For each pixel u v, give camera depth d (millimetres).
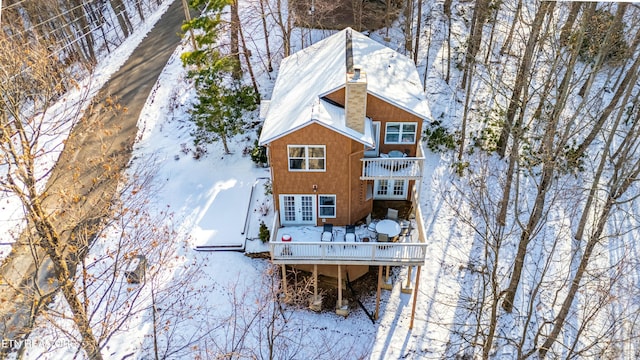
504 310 20594
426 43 33219
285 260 18969
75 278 15125
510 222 23578
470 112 28609
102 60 34875
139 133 27875
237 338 19547
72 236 16125
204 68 26672
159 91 30609
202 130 27219
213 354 18531
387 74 20859
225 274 21672
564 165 25156
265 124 19688
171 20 38812
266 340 19578
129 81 31578
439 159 26516
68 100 28891
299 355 19359
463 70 31297
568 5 29141
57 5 35156
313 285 21422
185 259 22016
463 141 25453
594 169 25266
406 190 21797
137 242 20062
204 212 24047
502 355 19281
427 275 22031
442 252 22797
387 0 32500
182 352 18922
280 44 32875
